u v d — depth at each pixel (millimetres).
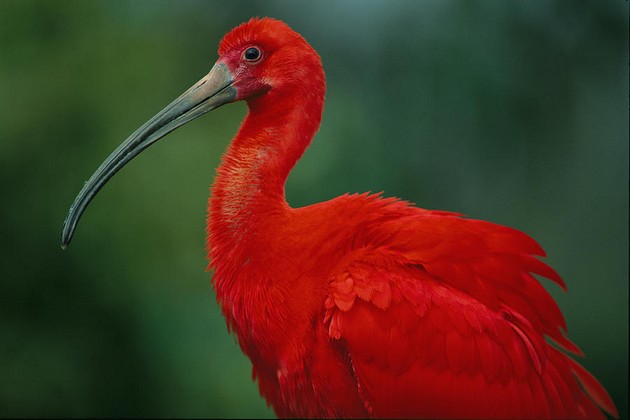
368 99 15164
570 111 15234
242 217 6020
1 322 12922
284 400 6137
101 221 12547
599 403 6211
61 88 13008
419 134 14992
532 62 15031
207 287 12633
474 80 14883
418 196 14938
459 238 5938
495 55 14961
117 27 13859
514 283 5918
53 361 12984
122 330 13000
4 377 12914
